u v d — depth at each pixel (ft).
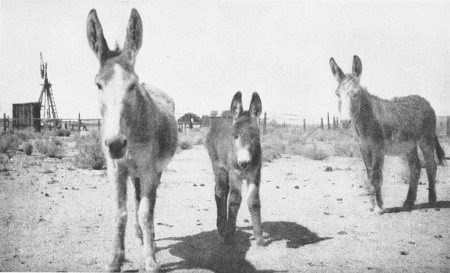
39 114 106.42
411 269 13.74
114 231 12.94
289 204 24.50
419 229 18.61
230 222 16.92
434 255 15.12
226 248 16.37
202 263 14.56
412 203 22.86
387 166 41.70
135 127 12.56
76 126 130.82
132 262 14.53
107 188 29.04
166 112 15.90
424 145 23.86
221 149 17.65
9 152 51.49
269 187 30.45
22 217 20.51
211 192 28.48
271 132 103.45
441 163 24.76
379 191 21.94
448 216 20.89
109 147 11.07
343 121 21.61
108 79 11.67
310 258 15.02
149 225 13.19
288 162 46.98
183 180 33.78
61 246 16.19
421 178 33.19
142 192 13.33
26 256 14.98
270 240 17.42
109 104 11.43
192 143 75.00
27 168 38.34
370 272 13.55
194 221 20.68
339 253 15.53
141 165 13.19
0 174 33.99
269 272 13.61
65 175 34.73
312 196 26.86
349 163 45.47
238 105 16.84
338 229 18.95
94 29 12.47
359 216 21.33
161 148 14.67
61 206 23.15
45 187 28.86
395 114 22.70
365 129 22.03
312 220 20.68
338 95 22.21
